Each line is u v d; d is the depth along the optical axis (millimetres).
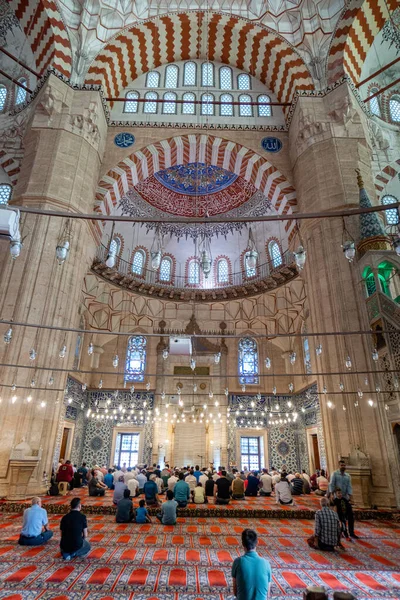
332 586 4121
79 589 3871
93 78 12906
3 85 14047
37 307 9664
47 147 11391
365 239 9891
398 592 3965
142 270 18031
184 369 17422
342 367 9430
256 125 13891
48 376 9406
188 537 6145
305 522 7738
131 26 13664
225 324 18156
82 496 9344
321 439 14000
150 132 13562
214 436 16453
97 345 17156
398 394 8336
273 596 3846
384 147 13156
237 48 14742
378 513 7801
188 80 15039
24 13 13023
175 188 18109
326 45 13156
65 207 10906
